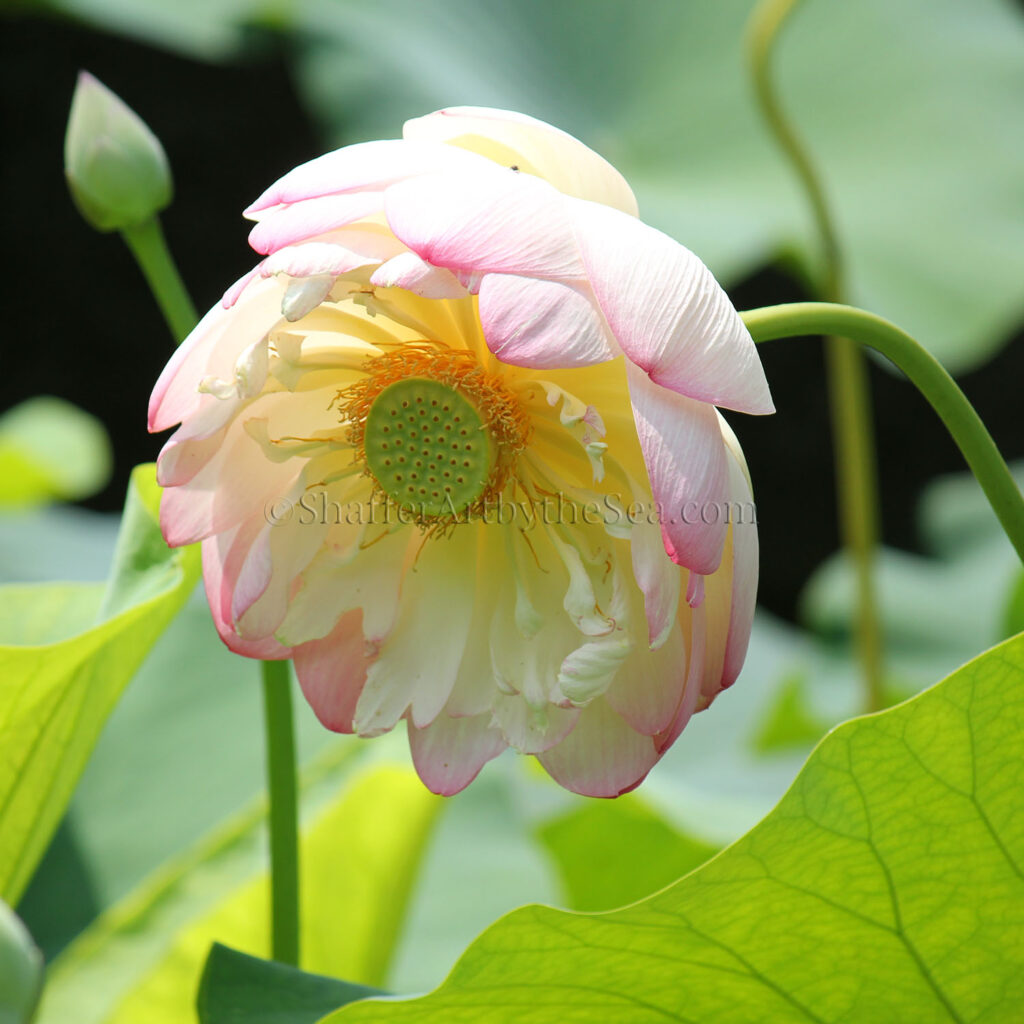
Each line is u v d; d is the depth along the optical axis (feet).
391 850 7.03
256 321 6.57
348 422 6.67
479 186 6.42
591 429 6.49
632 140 10.53
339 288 6.51
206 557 6.62
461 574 6.66
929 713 6.28
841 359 7.89
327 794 7.26
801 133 10.55
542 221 6.41
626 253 6.41
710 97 10.61
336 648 6.66
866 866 6.35
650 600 6.46
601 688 6.51
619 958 6.40
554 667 6.61
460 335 6.67
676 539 6.38
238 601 6.56
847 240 9.78
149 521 6.73
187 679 7.56
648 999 6.46
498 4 10.98
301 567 6.61
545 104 10.60
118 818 7.40
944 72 10.66
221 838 7.13
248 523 6.62
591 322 6.39
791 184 10.12
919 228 9.84
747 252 9.27
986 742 6.29
